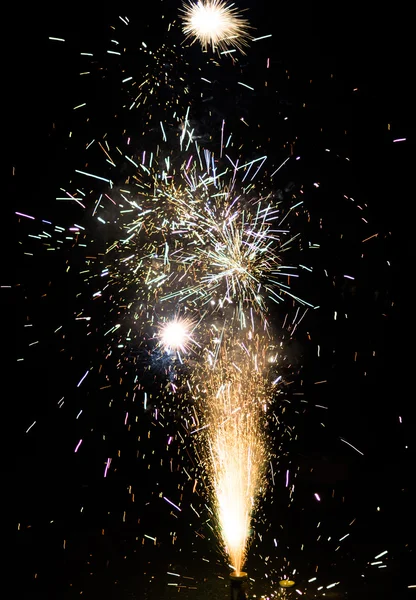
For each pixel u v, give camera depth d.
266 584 3.74
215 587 3.71
